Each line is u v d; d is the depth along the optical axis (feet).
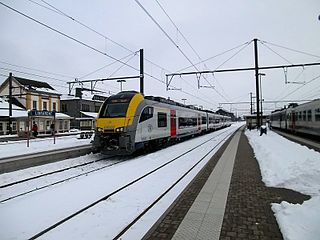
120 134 46.68
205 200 21.47
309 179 25.39
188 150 58.23
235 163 38.93
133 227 17.30
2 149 58.03
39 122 121.90
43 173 37.40
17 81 156.04
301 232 14.71
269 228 16.19
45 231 16.83
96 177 31.53
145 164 40.60
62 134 123.24
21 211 20.63
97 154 53.31
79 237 16.06
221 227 16.39
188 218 17.78
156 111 58.29
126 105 48.80
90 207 21.08
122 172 34.55
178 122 74.79
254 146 61.98
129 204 21.76
